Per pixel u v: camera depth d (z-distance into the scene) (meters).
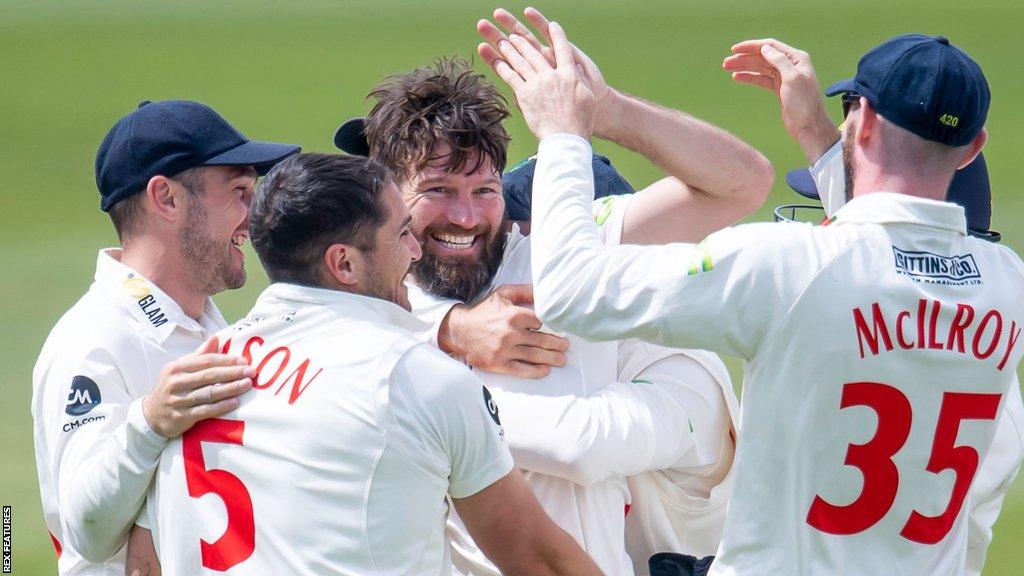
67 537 11.91
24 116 79.38
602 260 10.57
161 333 12.81
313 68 96.06
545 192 11.12
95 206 55.12
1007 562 22.36
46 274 43.72
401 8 132.38
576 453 12.06
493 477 10.66
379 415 10.24
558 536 11.05
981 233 12.69
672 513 13.55
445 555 10.85
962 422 10.46
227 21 125.62
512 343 12.69
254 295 37.97
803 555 10.32
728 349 10.32
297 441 10.39
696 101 78.00
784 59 13.66
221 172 13.19
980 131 10.70
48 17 128.38
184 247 13.15
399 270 11.12
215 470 10.69
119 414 12.25
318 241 10.77
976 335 10.40
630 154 56.56
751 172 13.08
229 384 10.70
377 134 13.11
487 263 13.38
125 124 13.16
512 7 129.50
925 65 10.30
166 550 10.97
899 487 10.31
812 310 10.06
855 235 10.28
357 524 10.22
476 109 12.87
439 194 12.98
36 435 12.72
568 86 11.68
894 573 10.37
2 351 35.06
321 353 10.59
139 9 135.25
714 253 10.21
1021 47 93.69
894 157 10.46
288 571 10.33
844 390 10.12
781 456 10.30
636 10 125.50
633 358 13.35
